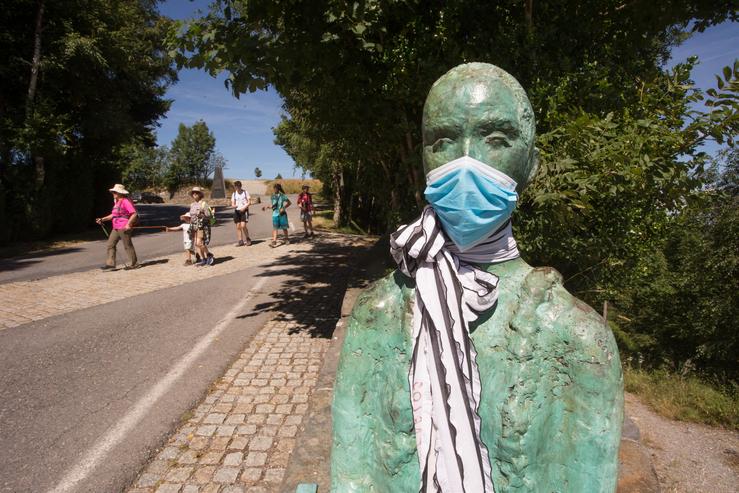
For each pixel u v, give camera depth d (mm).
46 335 5500
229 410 3748
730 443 3963
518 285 992
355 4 3402
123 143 17859
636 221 3379
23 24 13461
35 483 2818
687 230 6859
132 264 9664
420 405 960
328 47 4051
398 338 1038
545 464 944
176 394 4000
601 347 924
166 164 60250
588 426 920
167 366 4605
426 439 941
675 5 3744
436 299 962
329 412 2791
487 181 931
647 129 2926
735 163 6418
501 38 3674
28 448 3176
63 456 3092
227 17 3803
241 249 12312
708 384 5645
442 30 3869
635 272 3719
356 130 5102
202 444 3270
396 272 1126
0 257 11180
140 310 6594
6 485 2789
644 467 2273
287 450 3209
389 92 4211
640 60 4215
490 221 938
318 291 7715
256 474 2953
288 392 4078
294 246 12820
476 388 924
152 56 18594
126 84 16531
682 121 2982
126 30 15133
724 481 3420
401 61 3932
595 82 3330
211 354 4930
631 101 3289
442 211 955
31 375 4363
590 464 919
